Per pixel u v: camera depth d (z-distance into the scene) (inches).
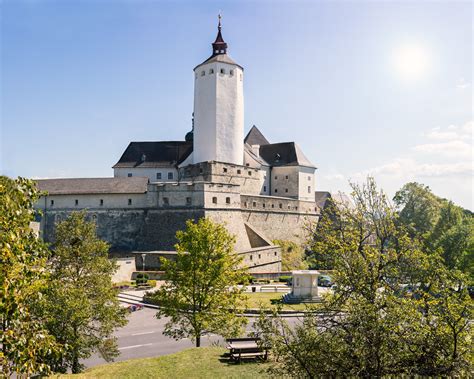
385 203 693.3
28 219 444.8
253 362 823.1
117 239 2447.1
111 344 884.6
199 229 1059.3
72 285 826.8
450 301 481.4
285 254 2854.3
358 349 455.8
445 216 2217.0
